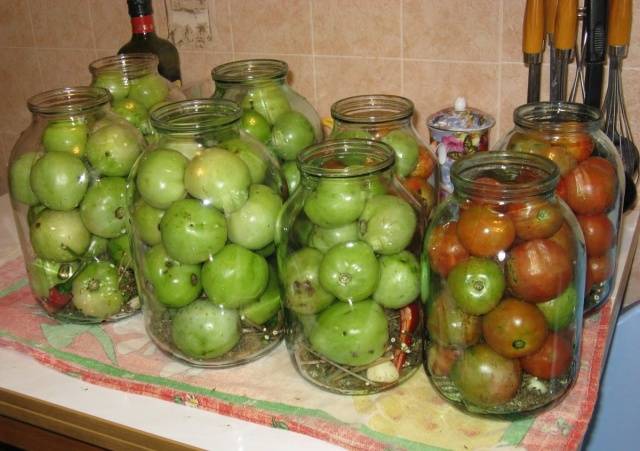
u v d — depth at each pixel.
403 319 0.74
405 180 0.85
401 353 0.74
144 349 0.83
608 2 0.92
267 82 0.91
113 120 0.86
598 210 0.78
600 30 0.93
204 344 0.75
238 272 0.72
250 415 0.70
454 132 0.97
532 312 0.65
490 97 1.07
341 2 1.11
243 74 0.92
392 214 0.69
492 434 0.66
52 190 0.80
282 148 0.89
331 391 0.73
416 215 0.73
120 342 0.84
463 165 0.68
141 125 0.95
